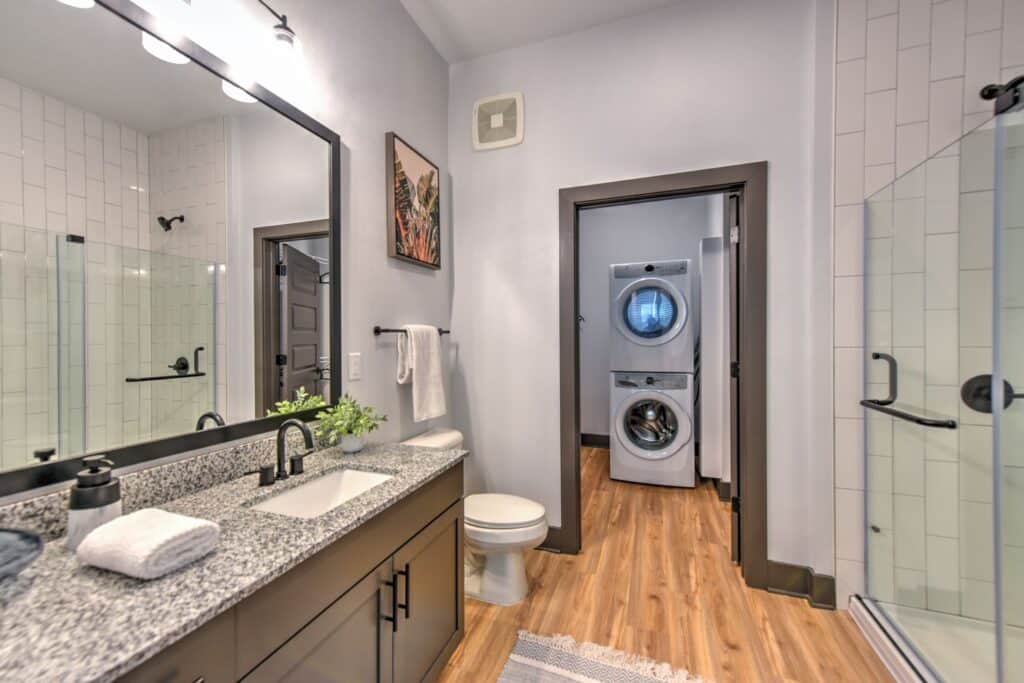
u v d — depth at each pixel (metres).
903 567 1.67
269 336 1.39
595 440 4.51
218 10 1.22
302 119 1.49
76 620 0.60
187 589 0.68
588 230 4.47
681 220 4.20
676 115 2.10
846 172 1.80
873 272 1.75
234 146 1.27
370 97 1.86
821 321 1.84
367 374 1.83
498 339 2.47
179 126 1.13
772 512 1.95
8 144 0.82
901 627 1.60
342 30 1.70
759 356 1.95
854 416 1.80
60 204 0.89
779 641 1.63
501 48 2.42
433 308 2.38
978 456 1.52
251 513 0.99
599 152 2.24
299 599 0.83
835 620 1.75
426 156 2.31
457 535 1.56
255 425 1.34
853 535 1.80
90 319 0.94
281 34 1.38
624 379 3.47
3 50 0.82
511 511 1.96
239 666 0.70
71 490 0.82
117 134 1.00
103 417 0.96
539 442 2.39
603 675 1.47
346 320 1.72
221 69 1.22
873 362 1.75
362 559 1.02
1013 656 1.25
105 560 0.71
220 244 1.24
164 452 1.08
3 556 0.64
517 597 1.89
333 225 1.63
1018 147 1.31
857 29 1.78
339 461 1.44
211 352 1.21
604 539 2.48
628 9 2.13
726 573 2.11
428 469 1.36
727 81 2.02
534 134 2.38
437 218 2.38
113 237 0.99
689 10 2.08
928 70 1.71
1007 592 1.27
